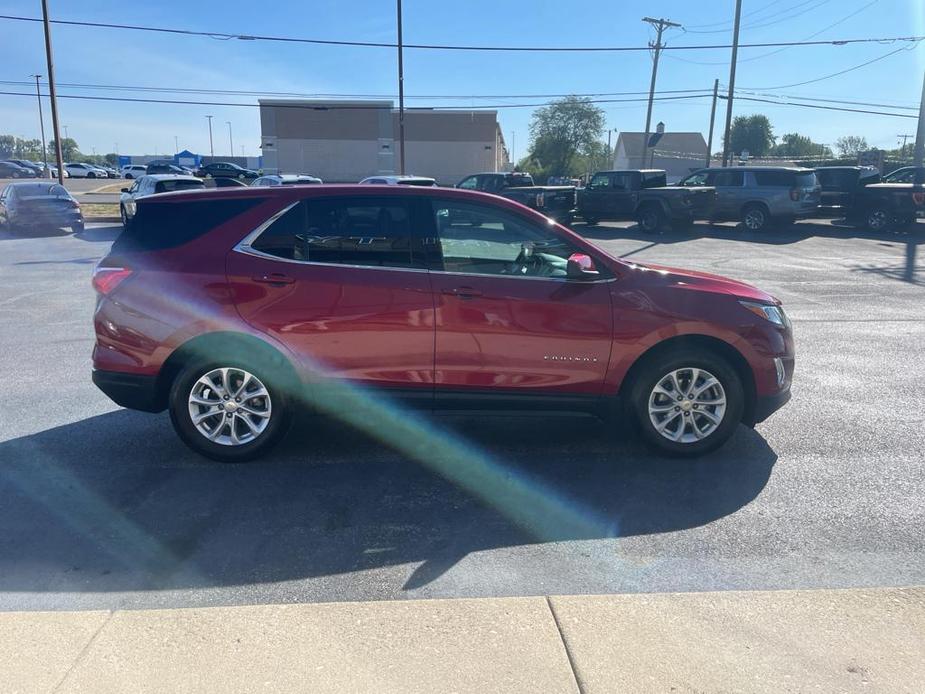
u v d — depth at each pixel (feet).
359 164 204.64
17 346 28.84
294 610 11.21
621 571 12.60
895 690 9.45
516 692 9.45
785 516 14.67
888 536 13.84
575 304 16.63
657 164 280.51
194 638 10.52
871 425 19.85
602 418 17.65
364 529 14.16
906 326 32.65
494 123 206.49
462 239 16.83
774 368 17.21
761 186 77.56
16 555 13.17
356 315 16.44
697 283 17.35
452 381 16.83
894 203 76.43
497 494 15.71
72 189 156.04
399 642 10.43
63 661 10.02
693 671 9.82
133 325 16.60
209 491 15.83
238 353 16.66
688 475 16.67
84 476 16.61
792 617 11.00
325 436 19.12
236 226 16.75
